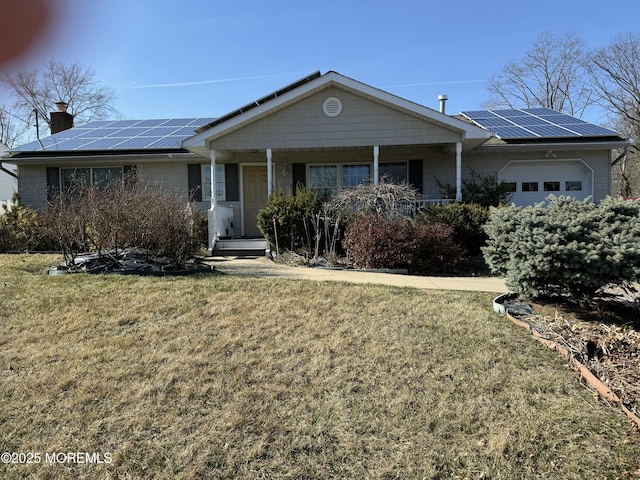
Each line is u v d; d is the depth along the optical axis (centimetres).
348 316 475
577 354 367
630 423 277
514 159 1252
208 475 238
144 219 757
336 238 989
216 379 337
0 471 240
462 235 954
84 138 1459
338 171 1324
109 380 335
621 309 500
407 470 241
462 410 295
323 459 250
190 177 1341
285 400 309
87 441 265
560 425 277
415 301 535
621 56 2895
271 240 1044
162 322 457
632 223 457
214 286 594
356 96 1079
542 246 461
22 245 1081
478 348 390
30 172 1355
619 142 1160
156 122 1698
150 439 267
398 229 859
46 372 346
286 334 425
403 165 1298
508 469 240
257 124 1102
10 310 491
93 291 565
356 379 338
